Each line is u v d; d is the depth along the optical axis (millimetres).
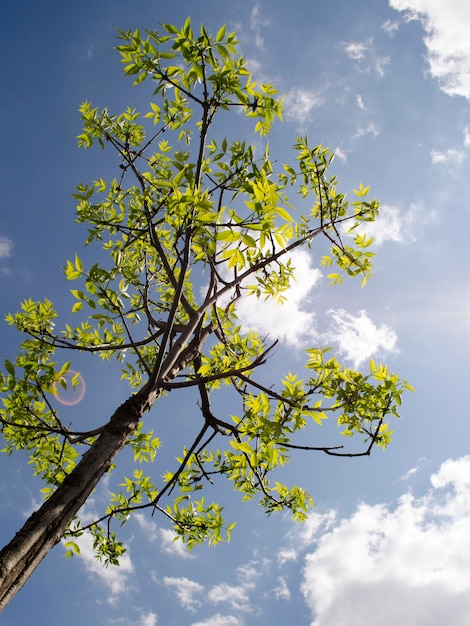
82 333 5871
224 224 3254
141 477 5875
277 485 5391
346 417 4754
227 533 5441
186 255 3320
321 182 6035
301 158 6020
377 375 4707
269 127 4371
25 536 2625
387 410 4504
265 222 3203
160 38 3842
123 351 4617
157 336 5000
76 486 3014
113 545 5660
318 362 4621
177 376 4930
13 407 3922
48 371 3846
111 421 3551
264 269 5363
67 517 2871
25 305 5074
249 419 4691
